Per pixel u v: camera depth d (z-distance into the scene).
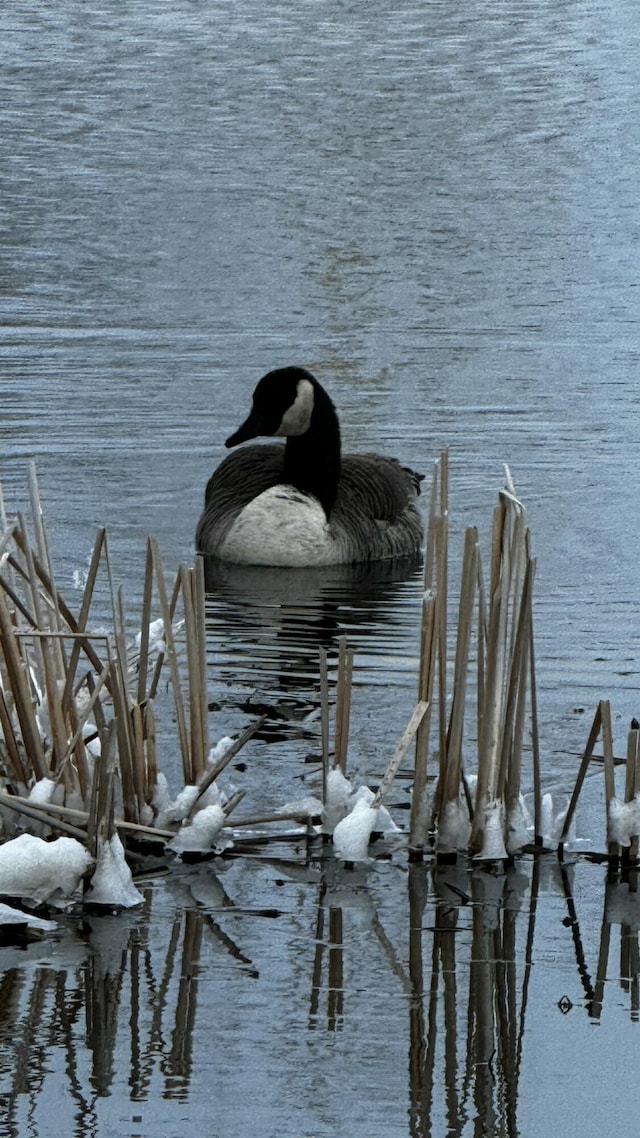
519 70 42.22
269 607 13.79
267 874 8.23
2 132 35.12
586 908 7.89
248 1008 6.95
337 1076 6.46
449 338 22.38
